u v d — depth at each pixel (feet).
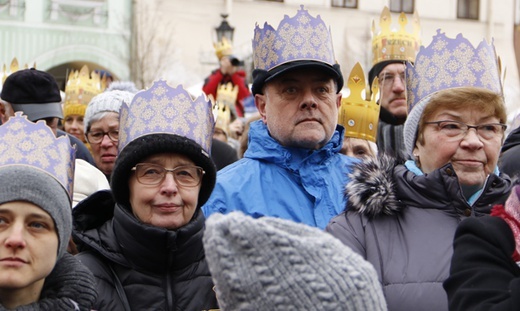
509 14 98.17
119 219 12.32
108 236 12.46
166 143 12.40
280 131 14.35
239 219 7.23
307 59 14.43
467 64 12.95
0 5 81.92
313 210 14.24
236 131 27.35
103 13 83.76
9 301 10.24
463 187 12.16
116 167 12.48
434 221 11.74
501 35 98.02
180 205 12.36
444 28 96.89
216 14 88.12
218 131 26.22
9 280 10.03
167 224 12.26
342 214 12.11
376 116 17.40
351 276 7.20
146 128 12.59
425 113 12.45
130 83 22.16
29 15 82.48
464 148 12.12
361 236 11.82
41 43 82.69
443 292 11.28
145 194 12.32
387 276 11.51
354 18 92.48
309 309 7.09
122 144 12.86
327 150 14.57
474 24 97.66
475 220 9.90
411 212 11.86
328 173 14.51
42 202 10.27
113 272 12.30
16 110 17.87
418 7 95.91
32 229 10.24
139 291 12.14
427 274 11.41
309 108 14.30
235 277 7.16
